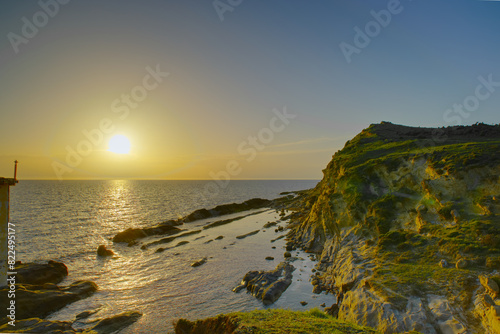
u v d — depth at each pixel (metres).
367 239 28.20
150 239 55.41
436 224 24.52
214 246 48.00
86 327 22.92
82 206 108.38
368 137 55.22
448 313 14.82
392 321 15.54
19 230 60.38
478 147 29.70
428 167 29.53
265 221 71.56
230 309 25.06
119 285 32.22
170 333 21.75
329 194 40.91
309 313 16.81
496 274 16.31
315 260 35.78
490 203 22.59
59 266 35.19
